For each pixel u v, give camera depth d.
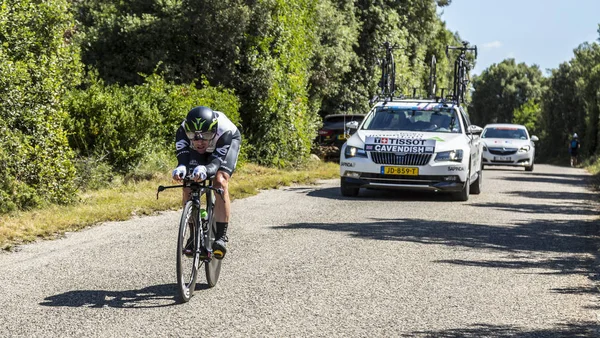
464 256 8.02
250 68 20.34
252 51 20.25
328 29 26.42
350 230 9.74
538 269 7.38
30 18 11.14
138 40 19.06
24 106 10.61
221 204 6.35
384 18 34.03
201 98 17.27
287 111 21.27
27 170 10.47
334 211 11.77
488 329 5.18
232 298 5.99
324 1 26.91
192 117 5.96
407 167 13.63
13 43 10.83
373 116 15.14
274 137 20.86
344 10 30.36
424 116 14.94
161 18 19.53
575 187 19.23
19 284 6.32
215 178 6.29
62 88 11.59
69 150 11.40
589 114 48.53
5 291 6.06
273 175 17.84
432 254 8.11
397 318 5.44
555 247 8.80
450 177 13.66
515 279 6.89
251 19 19.89
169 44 19.44
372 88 33.66
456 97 17.14
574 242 9.23
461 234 9.64
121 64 19.28
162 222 10.07
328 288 6.39
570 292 6.37
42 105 10.80
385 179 13.70
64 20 11.91
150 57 19.06
